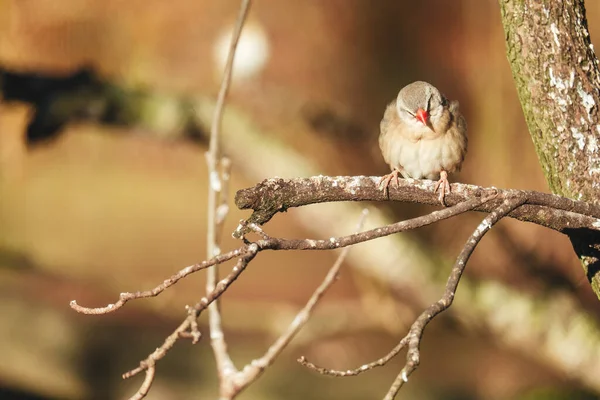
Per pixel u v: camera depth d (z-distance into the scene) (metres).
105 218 19.89
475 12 17.47
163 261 17.97
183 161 22.03
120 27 19.98
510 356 13.04
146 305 15.23
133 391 12.32
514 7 4.72
